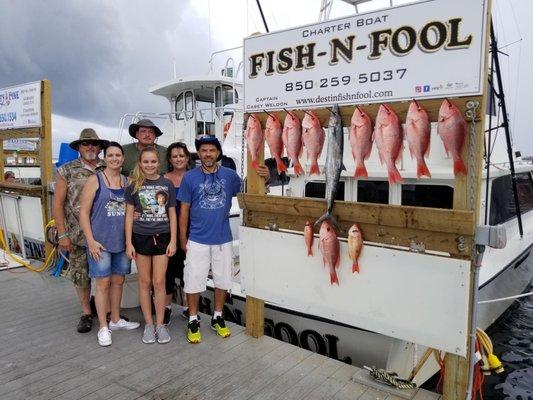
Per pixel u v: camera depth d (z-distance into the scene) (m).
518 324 6.38
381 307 2.84
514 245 5.49
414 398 2.73
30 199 6.08
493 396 4.78
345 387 2.88
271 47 3.19
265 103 3.28
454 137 2.44
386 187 4.66
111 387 2.88
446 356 2.66
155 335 3.59
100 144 4.11
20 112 6.05
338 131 2.88
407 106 2.60
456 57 2.41
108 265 3.53
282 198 3.25
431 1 2.46
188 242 3.58
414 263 2.67
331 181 2.92
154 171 3.48
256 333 3.64
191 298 3.59
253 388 2.86
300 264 3.22
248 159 3.49
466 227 2.44
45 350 3.44
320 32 2.92
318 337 4.20
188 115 8.85
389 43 2.63
